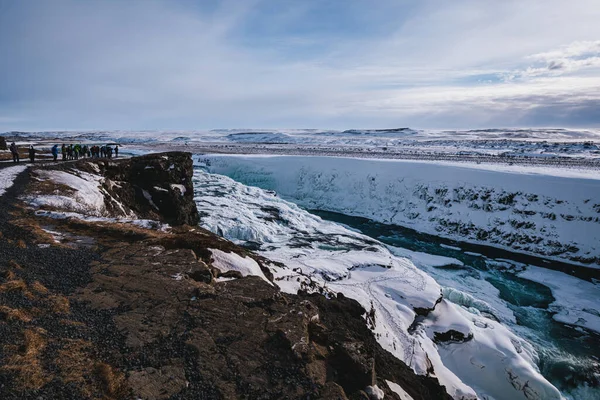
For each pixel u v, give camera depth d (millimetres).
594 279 28812
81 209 17453
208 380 6168
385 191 49344
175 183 30062
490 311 22875
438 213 42312
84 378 5727
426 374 13477
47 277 9008
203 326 7637
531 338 20172
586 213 33812
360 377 7227
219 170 68500
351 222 45375
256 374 6457
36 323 6938
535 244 34406
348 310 14305
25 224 12773
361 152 89750
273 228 32000
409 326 17078
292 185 59531
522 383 14844
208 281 9992
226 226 30109
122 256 10953
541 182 38250
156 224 15312
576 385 16828
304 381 6438
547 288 27016
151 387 5809
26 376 5457
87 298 8266
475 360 16141
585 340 20141
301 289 15008
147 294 8703
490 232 37375
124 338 6965
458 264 31297
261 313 8344
